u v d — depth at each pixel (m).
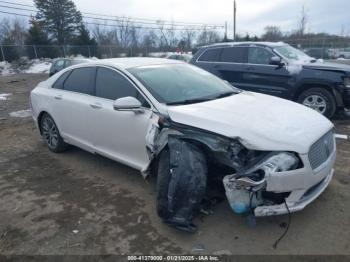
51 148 5.68
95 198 4.02
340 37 39.09
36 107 5.73
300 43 35.59
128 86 4.16
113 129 4.22
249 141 3.00
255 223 3.17
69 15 53.59
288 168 2.94
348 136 6.06
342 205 3.60
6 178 4.74
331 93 7.06
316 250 2.94
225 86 4.70
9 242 3.23
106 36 47.31
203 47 9.19
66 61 17.20
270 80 7.79
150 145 3.61
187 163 3.15
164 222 3.26
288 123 3.29
